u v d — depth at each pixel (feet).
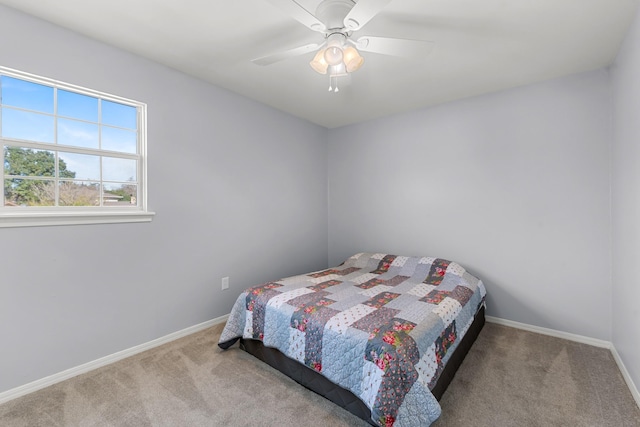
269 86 9.04
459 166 10.02
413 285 8.48
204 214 8.79
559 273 8.36
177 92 8.09
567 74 8.12
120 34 6.42
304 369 6.08
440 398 5.55
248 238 10.11
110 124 7.10
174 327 8.14
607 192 7.67
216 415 5.25
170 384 6.14
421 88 9.07
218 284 9.21
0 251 5.49
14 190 5.85
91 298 6.62
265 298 7.14
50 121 6.25
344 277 9.31
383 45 5.34
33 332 5.86
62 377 6.21
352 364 5.20
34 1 5.36
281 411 5.37
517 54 7.07
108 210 7.04
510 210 9.09
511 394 5.78
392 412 4.41
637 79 5.54
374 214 12.18
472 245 9.81
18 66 5.65
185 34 6.42
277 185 11.16
